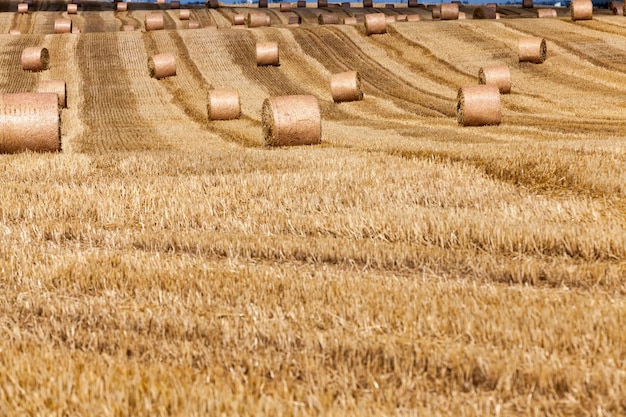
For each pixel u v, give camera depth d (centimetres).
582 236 1328
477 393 761
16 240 1554
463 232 1417
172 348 880
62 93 5734
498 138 3609
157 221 1681
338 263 1308
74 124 4966
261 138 3966
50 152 2934
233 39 8288
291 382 771
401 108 5516
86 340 924
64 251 1433
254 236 1500
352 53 7694
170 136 4181
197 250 1420
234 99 5016
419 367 819
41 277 1222
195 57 7681
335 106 5681
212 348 882
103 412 693
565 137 3622
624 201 1703
